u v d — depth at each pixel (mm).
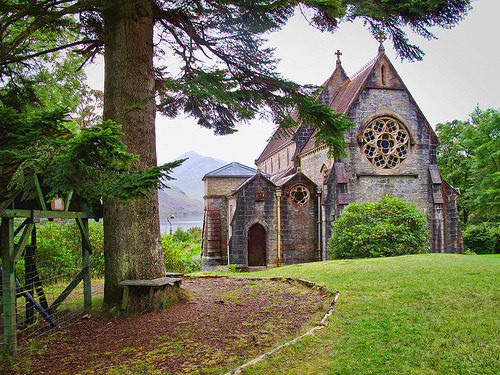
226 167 34906
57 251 14125
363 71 29547
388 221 19125
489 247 33125
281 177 31750
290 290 11391
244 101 12422
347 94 28781
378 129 26141
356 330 6805
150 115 9766
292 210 25969
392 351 5820
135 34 9578
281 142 36719
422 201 26047
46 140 5672
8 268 6441
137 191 5926
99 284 14219
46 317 7832
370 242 18734
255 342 6672
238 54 11383
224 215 32875
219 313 8781
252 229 25562
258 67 11500
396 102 26219
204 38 11156
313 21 10977
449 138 47875
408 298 8781
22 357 6281
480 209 41062
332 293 9938
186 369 5582
